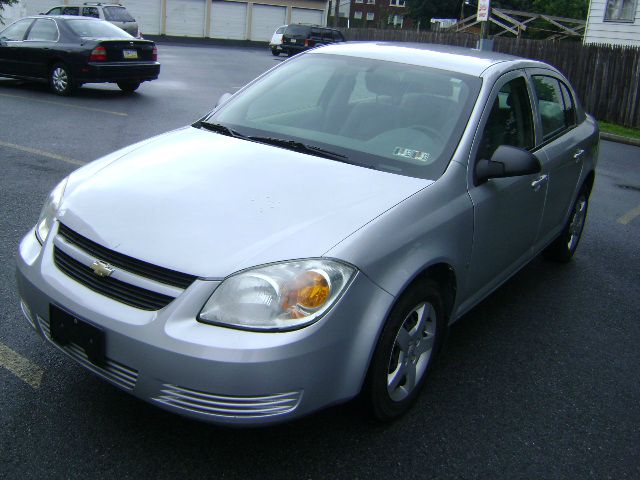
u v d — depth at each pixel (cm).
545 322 460
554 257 570
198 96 1456
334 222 287
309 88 411
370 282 277
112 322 264
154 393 261
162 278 266
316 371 262
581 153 513
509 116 408
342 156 352
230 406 254
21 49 1355
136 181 318
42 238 312
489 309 473
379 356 291
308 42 3450
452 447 312
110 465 278
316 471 286
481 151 364
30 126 979
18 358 350
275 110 400
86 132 964
